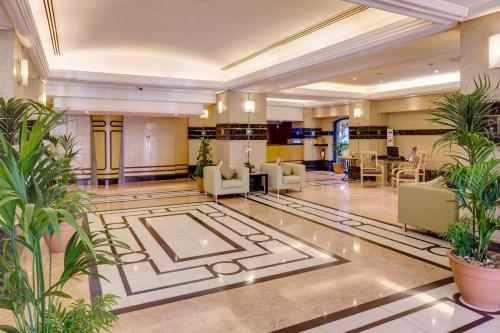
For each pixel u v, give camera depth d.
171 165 12.21
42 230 1.55
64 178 2.99
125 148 11.30
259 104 9.73
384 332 2.68
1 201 1.32
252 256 4.42
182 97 9.38
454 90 9.06
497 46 3.68
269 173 9.20
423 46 5.29
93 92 8.41
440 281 3.62
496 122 3.76
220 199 8.42
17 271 1.53
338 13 4.91
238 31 5.79
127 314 2.97
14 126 3.67
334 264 4.12
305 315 2.95
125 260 4.27
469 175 2.90
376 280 3.66
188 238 5.20
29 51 5.15
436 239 5.11
